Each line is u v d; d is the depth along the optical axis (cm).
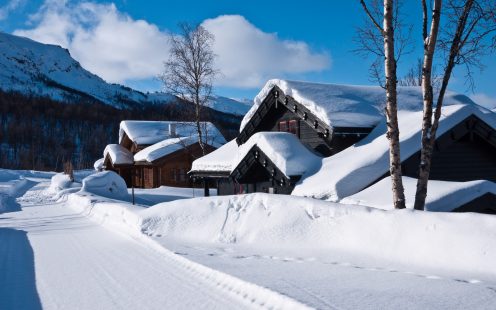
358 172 1348
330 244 941
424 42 980
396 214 869
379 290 589
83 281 764
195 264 819
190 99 3050
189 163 3694
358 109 1747
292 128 1966
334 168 1466
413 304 520
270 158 1650
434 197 1127
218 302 606
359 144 1614
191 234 1177
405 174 1400
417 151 1416
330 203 1024
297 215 1055
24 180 4941
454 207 1105
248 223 1116
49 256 1015
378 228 880
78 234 1374
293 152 1650
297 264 804
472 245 729
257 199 1179
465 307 505
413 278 662
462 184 1180
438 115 975
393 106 967
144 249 1052
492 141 1516
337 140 1700
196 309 581
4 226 1697
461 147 1562
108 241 1202
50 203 2772
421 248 789
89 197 2408
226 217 1176
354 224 931
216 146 3656
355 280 656
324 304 525
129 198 2931
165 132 4391
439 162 1512
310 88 1844
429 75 974
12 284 770
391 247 834
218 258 877
